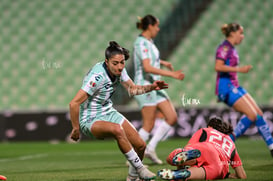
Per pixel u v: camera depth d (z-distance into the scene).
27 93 59.06
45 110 47.53
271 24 63.28
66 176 19.20
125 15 65.50
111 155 32.06
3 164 26.20
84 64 61.16
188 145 15.95
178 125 47.06
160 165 23.56
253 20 63.69
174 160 14.55
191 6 65.06
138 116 47.06
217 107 46.72
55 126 47.38
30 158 30.55
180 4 65.25
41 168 23.34
